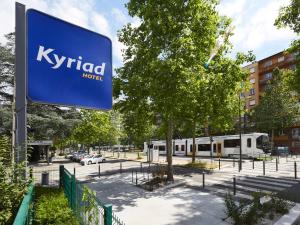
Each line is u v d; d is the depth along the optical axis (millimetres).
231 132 52719
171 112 14586
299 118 45625
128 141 80250
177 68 12945
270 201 9531
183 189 13555
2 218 4473
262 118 47219
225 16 16766
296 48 14609
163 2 14523
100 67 6398
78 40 6035
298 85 15312
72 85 5844
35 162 37406
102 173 21328
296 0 13414
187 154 46625
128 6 16297
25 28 5234
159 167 24531
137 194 12547
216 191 12820
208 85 15031
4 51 27859
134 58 16297
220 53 16641
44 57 5434
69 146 81938
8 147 6059
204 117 23688
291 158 33438
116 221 4051
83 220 4711
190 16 14531
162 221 8453
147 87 15070
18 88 5129
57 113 32781
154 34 14750
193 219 8578
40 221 4605
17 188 5082
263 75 61562
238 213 8211
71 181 6457
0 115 24656
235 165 24984
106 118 48188
